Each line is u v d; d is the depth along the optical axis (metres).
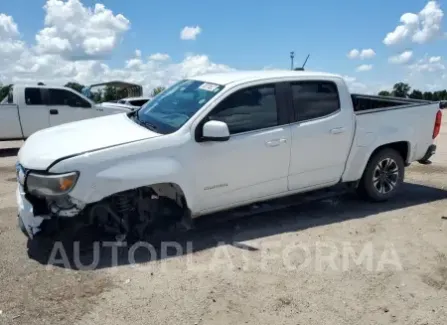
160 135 4.60
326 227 5.34
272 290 3.88
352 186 6.03
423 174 8.15
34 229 4.27
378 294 3.83
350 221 5.55
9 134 11.86
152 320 3.44
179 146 4.58
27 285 3.94
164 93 5.74
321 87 5.50
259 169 5.08
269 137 5.07
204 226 5.33
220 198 4.94
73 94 12.62
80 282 4.00
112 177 4.27
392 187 6.26
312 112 5.42
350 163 5.78
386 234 5.14
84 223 4.45
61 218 4.30
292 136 5.22
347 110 5.66
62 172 4.15
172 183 4.58
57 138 4.71
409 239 4.99
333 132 5.52
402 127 6.11
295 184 5.42
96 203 4.40
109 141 4.47
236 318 3.47
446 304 3.68
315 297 3.77
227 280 4.05
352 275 4.16
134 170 4.37
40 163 4.22
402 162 6.28
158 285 3.95
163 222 4.91
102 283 3.98
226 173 4.89
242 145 4.91
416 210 5.98
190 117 4.74
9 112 11.77
